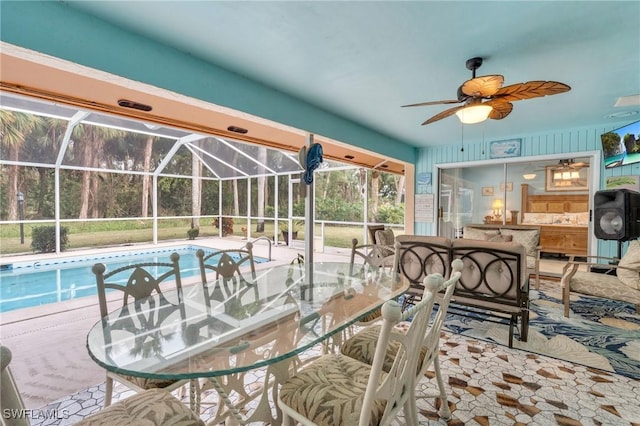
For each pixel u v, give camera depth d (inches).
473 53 99.5
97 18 80.7
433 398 77.4
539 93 97.3
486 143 232.1
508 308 106.3
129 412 44.1
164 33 88.7
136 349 54.6
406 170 268.7
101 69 81.7
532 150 214.1
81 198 308.0
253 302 79.3
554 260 213.6
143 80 90.0
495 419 69.6
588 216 197.6
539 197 218.2
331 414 45.1
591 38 90.0
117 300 158.1
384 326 38.4
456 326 124.7
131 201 342.3
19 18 68.8
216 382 50.2
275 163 327.6
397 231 316.2
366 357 63.8
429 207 257.0
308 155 137.2
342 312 71.0
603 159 189.6
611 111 160.7
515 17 80.0
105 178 322.3
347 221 318.7
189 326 64.7
